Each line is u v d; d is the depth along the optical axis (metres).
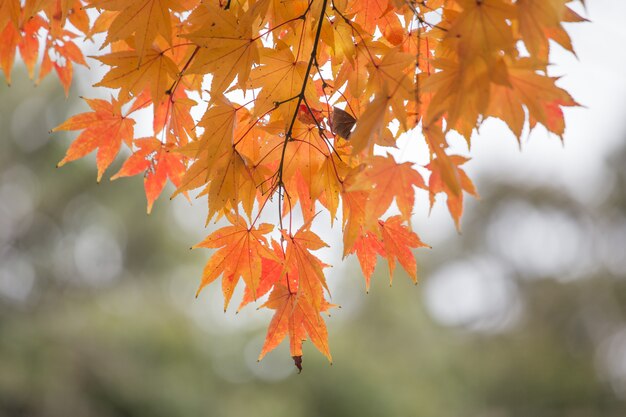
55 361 9.62
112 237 11.90
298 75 1.57
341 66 1.65
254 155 1.68
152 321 10.65
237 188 1.57
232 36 1.46
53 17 1.92
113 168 11.36
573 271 16.78
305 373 12.00
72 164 11.09
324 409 11.83
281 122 1.62
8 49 2.10
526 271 17.84
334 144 1.66
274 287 1.70
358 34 1.54
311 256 1.59
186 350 10.88
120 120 1.86
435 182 1.35
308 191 1.73
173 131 1.78
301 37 1.59
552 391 15.41
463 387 16.36
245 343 12.43
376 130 1.31
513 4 1.16
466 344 17.52
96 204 11.56
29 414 9.27
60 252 11.45
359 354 12.72
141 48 1.47
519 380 15.77
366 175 1.34
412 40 1.63
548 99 1.23
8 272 10.92
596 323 15.88
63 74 2.13
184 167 1.93
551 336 16.14
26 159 10.98
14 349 9.58
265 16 1.58
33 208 11.16
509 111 1.27
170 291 12.27
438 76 1.24
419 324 17.98
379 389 12.15
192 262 12.35
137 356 10.26
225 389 11.45
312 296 1.61
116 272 11.89
